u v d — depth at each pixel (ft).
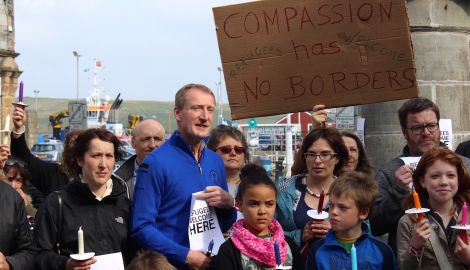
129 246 16.03
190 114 15.84
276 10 19.22
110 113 205.36
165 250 15.17
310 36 19.19
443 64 22.25
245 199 14.88
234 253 14.69
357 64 19.16
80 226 15.28
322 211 15.67
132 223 15.74
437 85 22.22
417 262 14.48
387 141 22.52
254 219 14.79
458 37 22.47
